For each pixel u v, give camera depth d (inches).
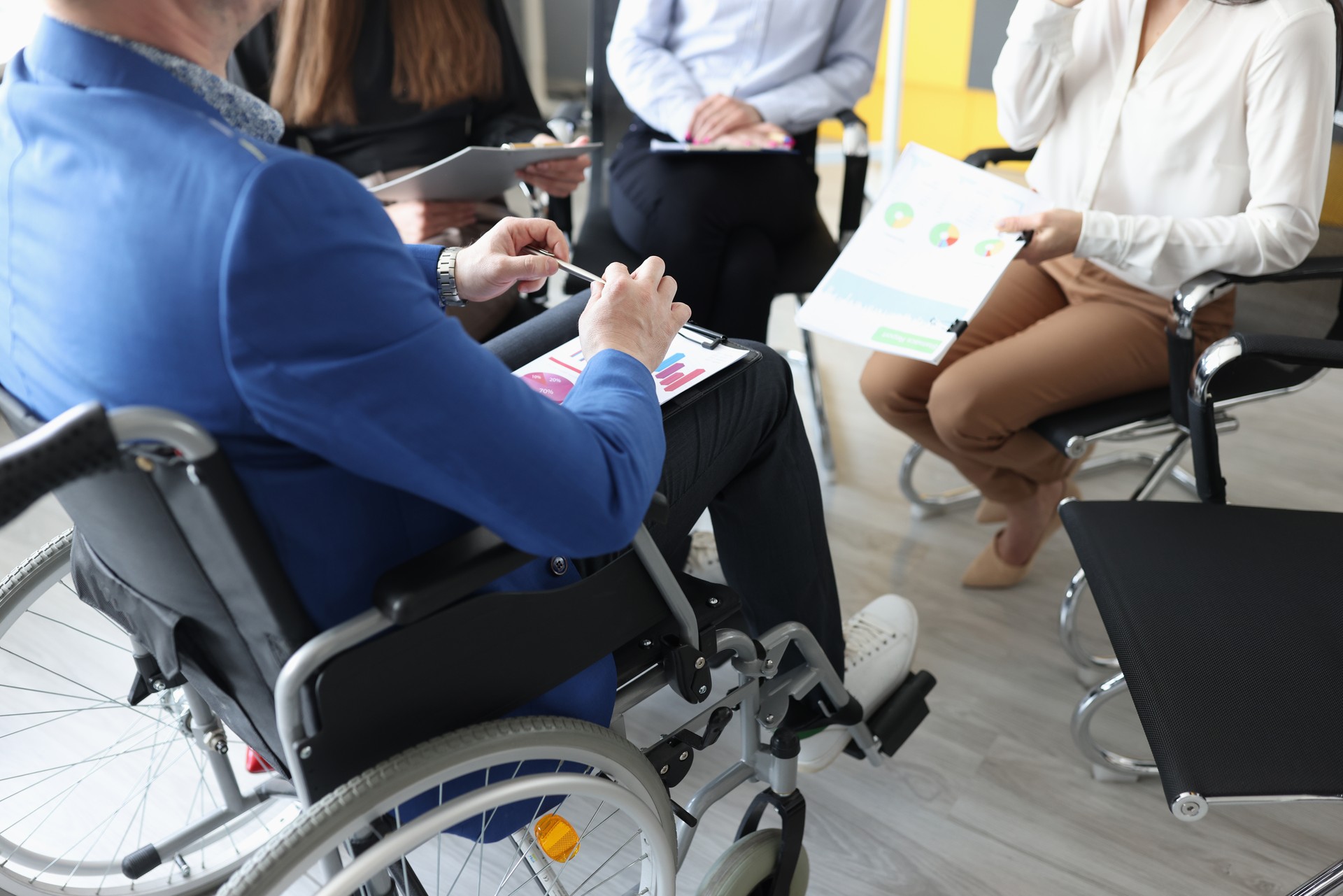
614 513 31.2
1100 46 63.5
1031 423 65.0
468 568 29.7
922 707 60.4
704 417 43.9
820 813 59.9
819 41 81.2
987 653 70.4
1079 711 57.6
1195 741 40.3
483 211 71.9
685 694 40.6
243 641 31.7
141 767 63.2
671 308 38.5
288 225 24.3
